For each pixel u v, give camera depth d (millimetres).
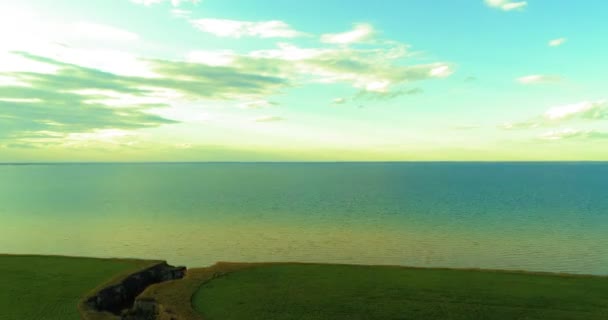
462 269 26375
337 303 20438
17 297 21172
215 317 18750
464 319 18547
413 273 25453
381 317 18828
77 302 20547
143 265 26844
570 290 22062
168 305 20094
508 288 22453
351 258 38625
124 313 20469
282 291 22203
